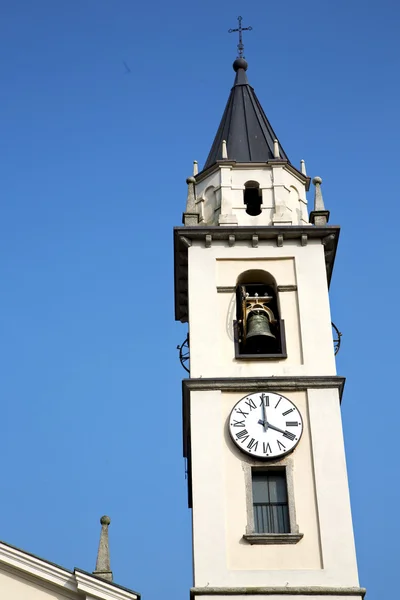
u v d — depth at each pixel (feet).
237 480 133.28
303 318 143.95
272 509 132.67
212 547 128.88
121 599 123.44
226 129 165.07
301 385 138.82
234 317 144.56
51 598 124.77
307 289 146.20
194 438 135.74
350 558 128.16
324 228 149.18
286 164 157.89
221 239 149.59
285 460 134.51
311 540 129.49
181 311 160.86
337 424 136.46
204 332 143.02
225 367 140.26
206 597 125.70
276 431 135.85
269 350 144.66
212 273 147.54
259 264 148.46
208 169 158.10
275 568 127.85
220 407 138.00
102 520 129.59
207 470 133.80
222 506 131.54
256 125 164.86
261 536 129.29
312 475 133.59
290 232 149.18
